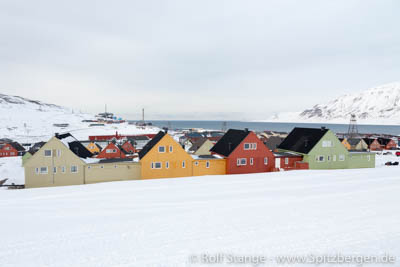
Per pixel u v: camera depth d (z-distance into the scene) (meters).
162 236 9.08
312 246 7.72
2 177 41.59
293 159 37.44
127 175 31.56
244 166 34.53
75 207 13.96
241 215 11.38
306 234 8.72
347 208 12.01
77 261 7.41
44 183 29.14
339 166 37.62
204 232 9.32
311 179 22.06
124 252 7.86
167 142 31.94
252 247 7.83
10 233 9.87
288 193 16.22
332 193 15.73
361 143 85.38
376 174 24.42
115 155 53.56
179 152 32.44
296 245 7.84
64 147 29.61
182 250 7.82
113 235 9.35
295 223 9.97
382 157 63.66
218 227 9.82
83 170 30.20
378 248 7.43
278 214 11.35
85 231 9.88
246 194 16.34
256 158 34.97
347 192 15.91
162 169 31.86
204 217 11.27
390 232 8.67
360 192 15.80
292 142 42.22
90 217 11.88
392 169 29.55
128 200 15.47
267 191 17.14
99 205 14.34
